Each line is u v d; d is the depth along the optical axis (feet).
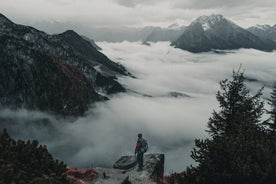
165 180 68.28
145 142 67.46
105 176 59.62
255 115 73.82
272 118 78.84
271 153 46.57
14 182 36.06
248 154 46.44
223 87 77.46
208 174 46.01
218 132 74.08
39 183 38.17
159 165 73.92
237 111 74.69
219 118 75.77
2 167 37.19
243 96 75.97
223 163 46.91
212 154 47.93
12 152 41.16
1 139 43.75
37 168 41.91
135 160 73.51
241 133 51.26
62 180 44.34
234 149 46.55
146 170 68.28
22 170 40.01
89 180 57.98
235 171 44.83
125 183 59.36
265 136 54.13
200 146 50.01
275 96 83.66
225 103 76.02
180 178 49.75
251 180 44.60
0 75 277.23
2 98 270.67
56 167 44.42
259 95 77.56
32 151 44.01
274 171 44.04
